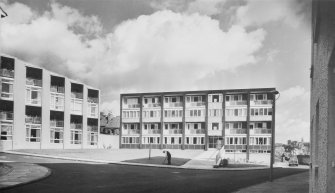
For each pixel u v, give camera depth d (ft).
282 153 214.07
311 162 35.58
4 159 115.96
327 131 16.87
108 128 297.74
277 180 74.64
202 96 240.32
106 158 141.69
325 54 17.42
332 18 15.26
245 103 229.66
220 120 233.55
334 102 16.72
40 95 177.68
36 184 59.11
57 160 121.39
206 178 79.92
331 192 16.65
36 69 179.83
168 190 55.57
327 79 16.99
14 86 164.96
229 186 61.93
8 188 53.47
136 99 258.78
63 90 191.83
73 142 198.39
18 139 166.09
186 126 241.76
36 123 175.42
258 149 223.71
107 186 59.57
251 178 80.64
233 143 229.86
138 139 254.88
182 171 103.65
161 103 248.93
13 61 166.30
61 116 193.26
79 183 62.95
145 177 79.10
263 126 224.94
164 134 246.88
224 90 233.35
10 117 164.25
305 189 55.36
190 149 237.66
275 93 79.71
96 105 218.18
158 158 149.59
